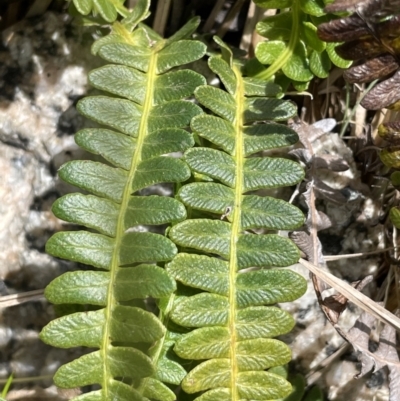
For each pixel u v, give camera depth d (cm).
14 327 15
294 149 15
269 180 12
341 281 13
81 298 11
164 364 12
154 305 15
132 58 13
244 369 12
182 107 13
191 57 13
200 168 12
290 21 14
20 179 15
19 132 15
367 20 10
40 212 15
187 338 11
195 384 11
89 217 12
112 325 11
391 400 14
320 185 15
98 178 12
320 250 14
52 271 15
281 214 12
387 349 14
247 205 12
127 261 11
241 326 12
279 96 14
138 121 13
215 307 12
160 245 11
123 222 12
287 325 12
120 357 11
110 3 14
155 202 12
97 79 13
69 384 11
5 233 15
